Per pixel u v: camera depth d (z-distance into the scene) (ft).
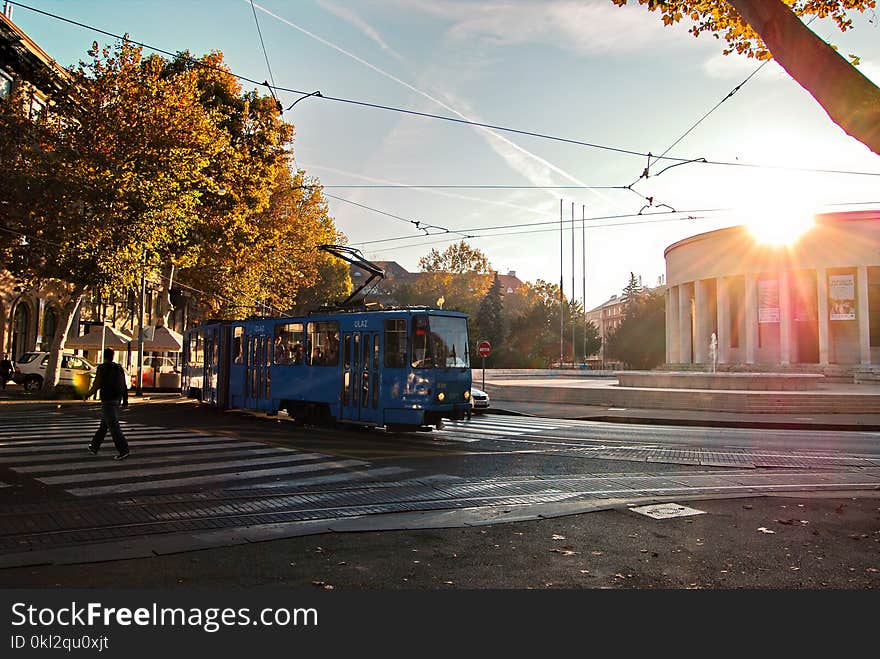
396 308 58.44
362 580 18.48
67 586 17.92
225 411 78.54
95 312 123.75
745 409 82.17
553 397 101.30
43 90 86.89
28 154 80.28
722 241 185.47
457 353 56.08
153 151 80.74
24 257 82.99
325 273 213.05
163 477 34.01
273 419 69.87
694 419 73.41
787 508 28.25
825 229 166.61
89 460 38.70
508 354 261.03
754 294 178.60
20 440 46.91
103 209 80.53
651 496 31.55
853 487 34.12
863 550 21.65
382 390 55.36
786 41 19.85
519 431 62.39
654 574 19.08
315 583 18.19
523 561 20.38
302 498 30.09
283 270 135.44
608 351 271.90
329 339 61.31
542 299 273.54
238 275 120.47
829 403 82.48
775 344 184.96
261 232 116.98
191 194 84.94
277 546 22.13
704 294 194.18
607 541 22.81
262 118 109.29
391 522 25.70
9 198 78.59
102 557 20.42
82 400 86.28
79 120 82.23
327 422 62.75
